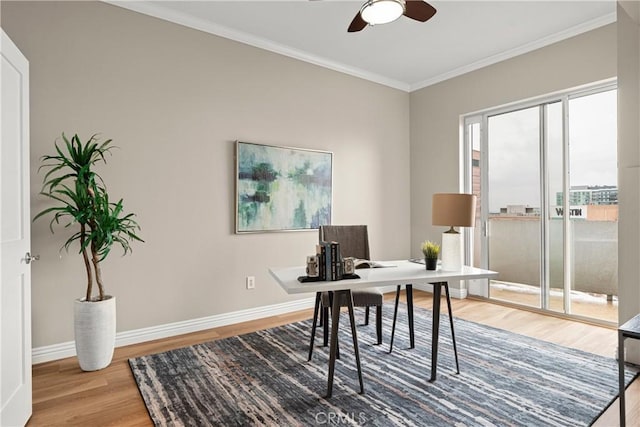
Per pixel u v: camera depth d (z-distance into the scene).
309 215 3.99
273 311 3.77
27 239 1.94
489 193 4.33
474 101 4.31
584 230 3.56
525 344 2.93
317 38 3.64
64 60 2.68
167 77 3.13
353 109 4.43
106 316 2.50
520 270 4.05
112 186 2.87
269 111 3.73
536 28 3.44
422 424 1.83
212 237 3.37
